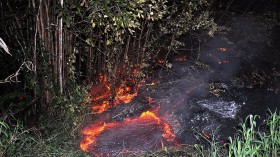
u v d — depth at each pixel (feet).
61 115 14.48
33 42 12.79
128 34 16.66
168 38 20.17
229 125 15.97
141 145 14.88
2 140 12.04
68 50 14.38
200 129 15.76
